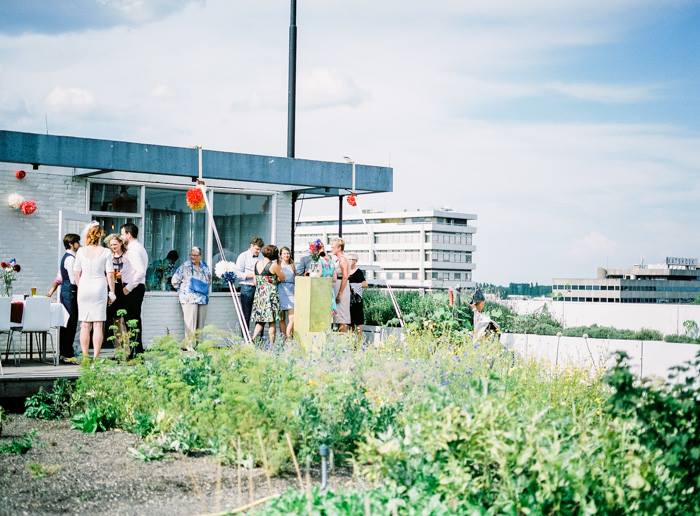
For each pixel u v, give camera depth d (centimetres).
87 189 1405
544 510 485
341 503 501
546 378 939
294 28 1739
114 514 554
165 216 1490
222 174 1415
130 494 600
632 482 484
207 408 744
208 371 850
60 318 1160
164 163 1360
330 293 1294
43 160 1258
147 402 833
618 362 534
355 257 1426
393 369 833
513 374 919
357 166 1557
